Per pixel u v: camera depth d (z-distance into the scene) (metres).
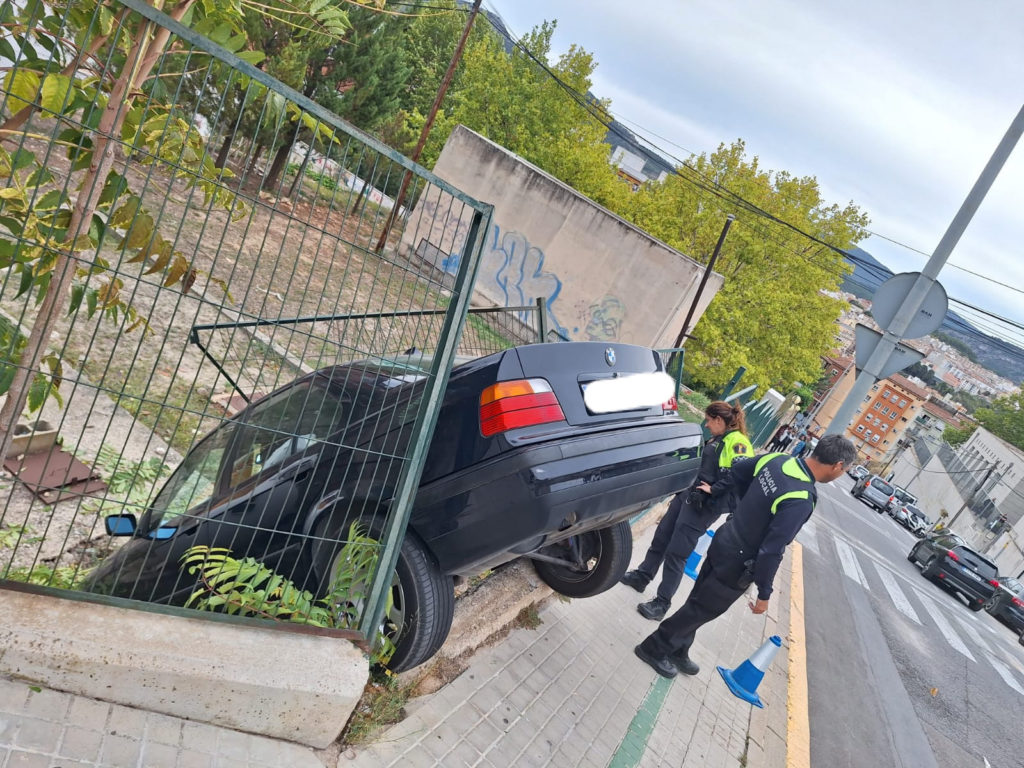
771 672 6.49
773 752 4.84
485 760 3.15
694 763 4.12
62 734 2.11
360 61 19.92
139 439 4.87
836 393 68.19
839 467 4.27
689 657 5.62
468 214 7.96
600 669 4.56
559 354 3.15
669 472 3.47
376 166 2.39
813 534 18.19
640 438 3.31
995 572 21.25
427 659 3.17
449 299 2.76
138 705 2.33
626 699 4.38
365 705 3.00
